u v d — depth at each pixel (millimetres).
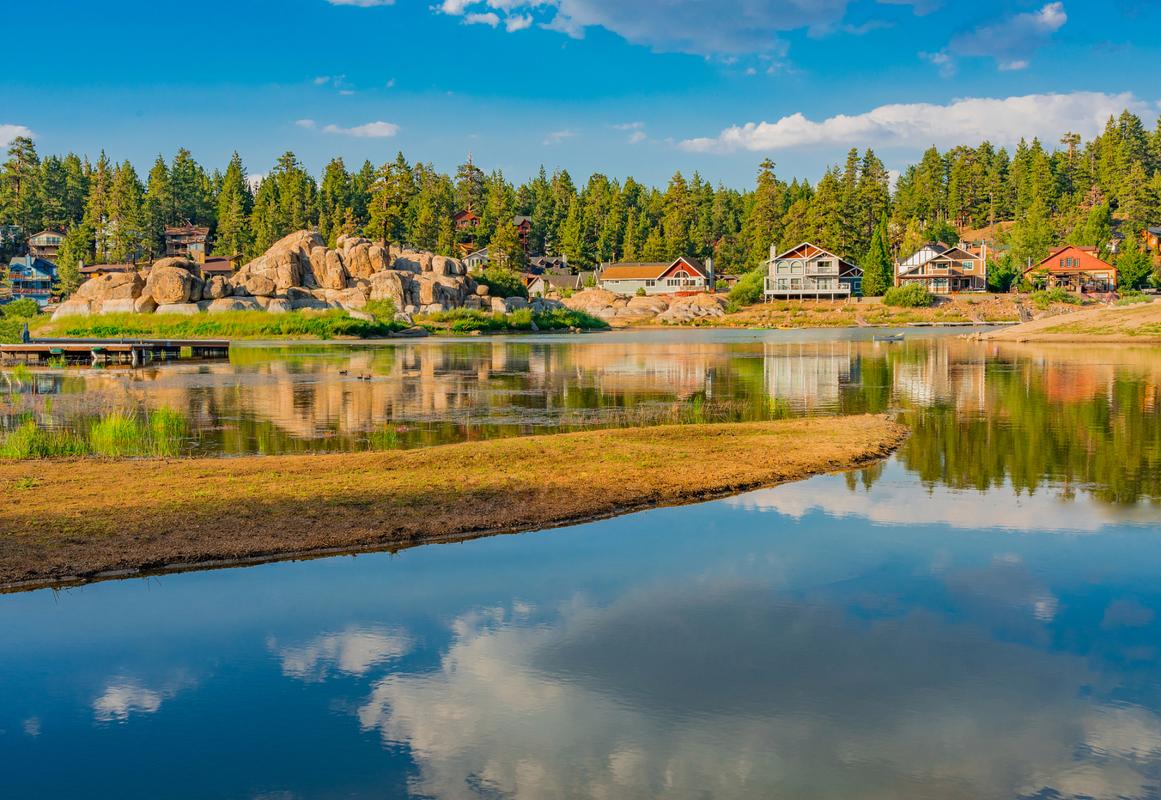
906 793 8258
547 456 22875
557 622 12406
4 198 181750
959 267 149500
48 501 17609
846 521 17609
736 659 11156
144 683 10586
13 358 61219
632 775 8570
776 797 8180
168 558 14594
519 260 166000
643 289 164750
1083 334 74375
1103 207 170250
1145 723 9508
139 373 51000
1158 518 17703
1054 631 11969
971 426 29531
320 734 9398
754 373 50469
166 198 187125
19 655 11344
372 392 40781
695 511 18375
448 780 8516
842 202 166625
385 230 148125
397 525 16547
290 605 13055
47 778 8562
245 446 25984
